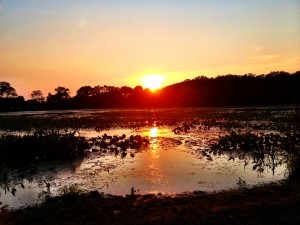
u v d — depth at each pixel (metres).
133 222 8.13
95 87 118.88
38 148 16.75
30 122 40.03
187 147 18.78
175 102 92.50
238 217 8.06
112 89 117.00
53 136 19.08
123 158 16.20
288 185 10.71
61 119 43.59
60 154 16.73
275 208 8.48
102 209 9.16
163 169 13.62
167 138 22.77
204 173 12.80
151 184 11.55
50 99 112.31
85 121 39.25
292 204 8.68
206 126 29.69
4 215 9.15
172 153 17.11
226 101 82.31
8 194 11.21
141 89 104.81
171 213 8.59
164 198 9.90
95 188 11.34
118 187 11.35
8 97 112.81
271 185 10.85
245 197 9.75
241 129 26.64
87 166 14.84
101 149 18.77
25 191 11.48
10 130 33.03
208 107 75.19
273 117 36.69
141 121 37.84
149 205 9.34
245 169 13.25
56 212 9.06
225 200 9.55
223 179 11.88
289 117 35.25
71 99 112.81
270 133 22.69
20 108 109.19
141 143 20.44
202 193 10.30
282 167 13.34
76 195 10.45
